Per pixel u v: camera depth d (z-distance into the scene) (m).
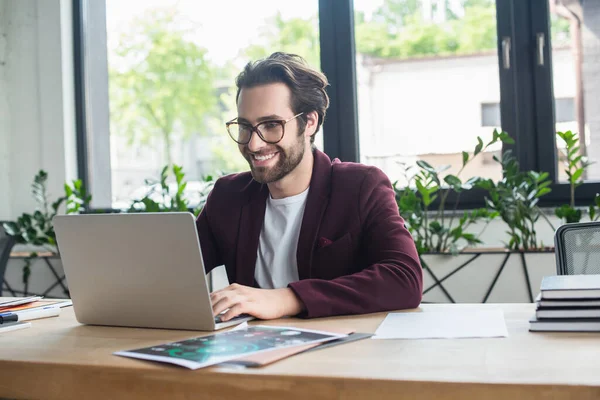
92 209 3.68
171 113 4.77
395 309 1.41
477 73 3.07
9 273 3.26
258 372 0.89
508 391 0.79
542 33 2.94
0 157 3.69
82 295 1.36
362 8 3.27
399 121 3.21
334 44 3.28
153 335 1.21
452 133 3.12
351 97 3.25
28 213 3.69
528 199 2.65
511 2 2.99
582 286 1.09
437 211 3.06
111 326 1.34
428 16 3.16
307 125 1.74
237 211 1.81
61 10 3.65
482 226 2.95
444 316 1.29
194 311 1.23
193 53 4.22
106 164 3.95
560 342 1.01
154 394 0.93
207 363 0.93
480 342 1.03
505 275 2.54
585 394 0.77
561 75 2.96
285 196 1.78
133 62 4.16
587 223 1.63
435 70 3.14
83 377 0.98
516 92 2.99
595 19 2.91
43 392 1.01
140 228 1.24
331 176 1.77
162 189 3.25
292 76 1.66
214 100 4.98
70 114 3.69
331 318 1.33
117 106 4.07
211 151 5.46
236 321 1.28
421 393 0.82
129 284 1.29
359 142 3.28
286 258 1.75
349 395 0.85
